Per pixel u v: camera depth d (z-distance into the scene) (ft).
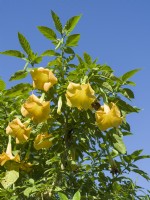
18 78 8.67
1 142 9.97
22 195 9.27
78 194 6.75
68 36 8.80
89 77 8.58
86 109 8.17
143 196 9.82
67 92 8.13
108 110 8.36
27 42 8.82
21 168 9.43
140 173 9.86
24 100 9.57
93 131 8.95
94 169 9.89
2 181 8.70
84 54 8.64
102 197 9.28
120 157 9.94
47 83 8.28
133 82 8.95
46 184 8.70
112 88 8.97
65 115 8.99
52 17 9.09
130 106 8.81
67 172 9.29
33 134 9.37
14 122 8.63
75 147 8.97
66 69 8.89
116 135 8.87
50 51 8.80
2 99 9.43
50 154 9.80
